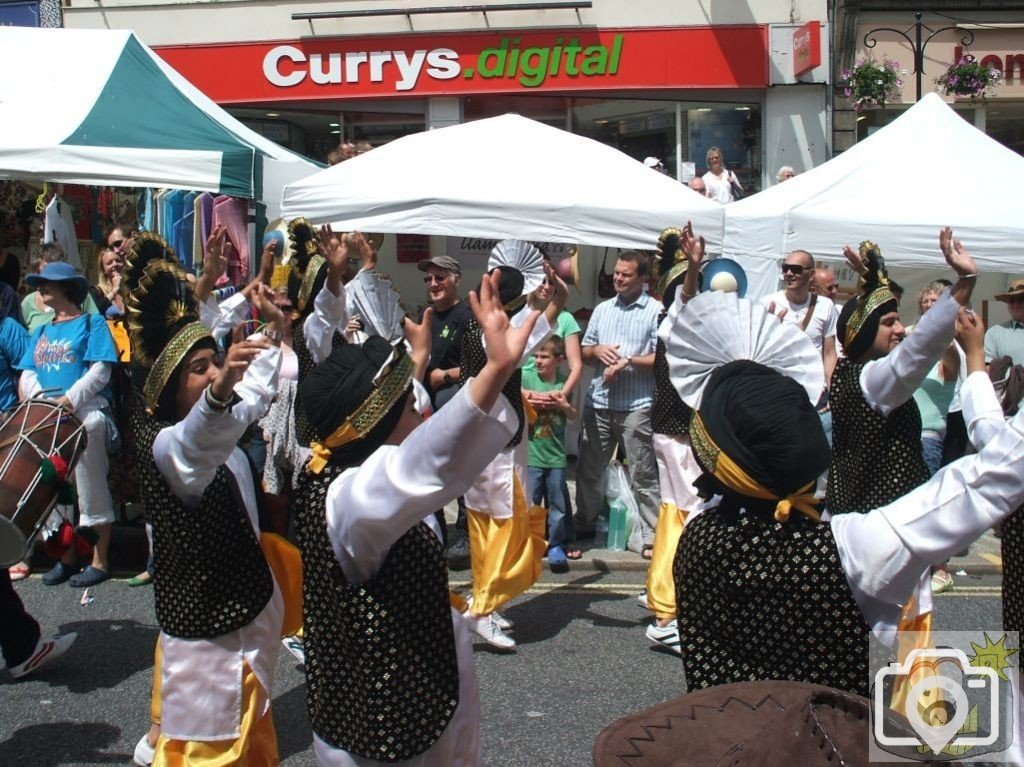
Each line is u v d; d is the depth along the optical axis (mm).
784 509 2271
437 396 6516
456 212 6398
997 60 10781
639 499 7266
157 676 3803
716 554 2311
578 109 11211
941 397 6812
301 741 4414
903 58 10781
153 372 3223
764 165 10984
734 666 2289
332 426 2537
